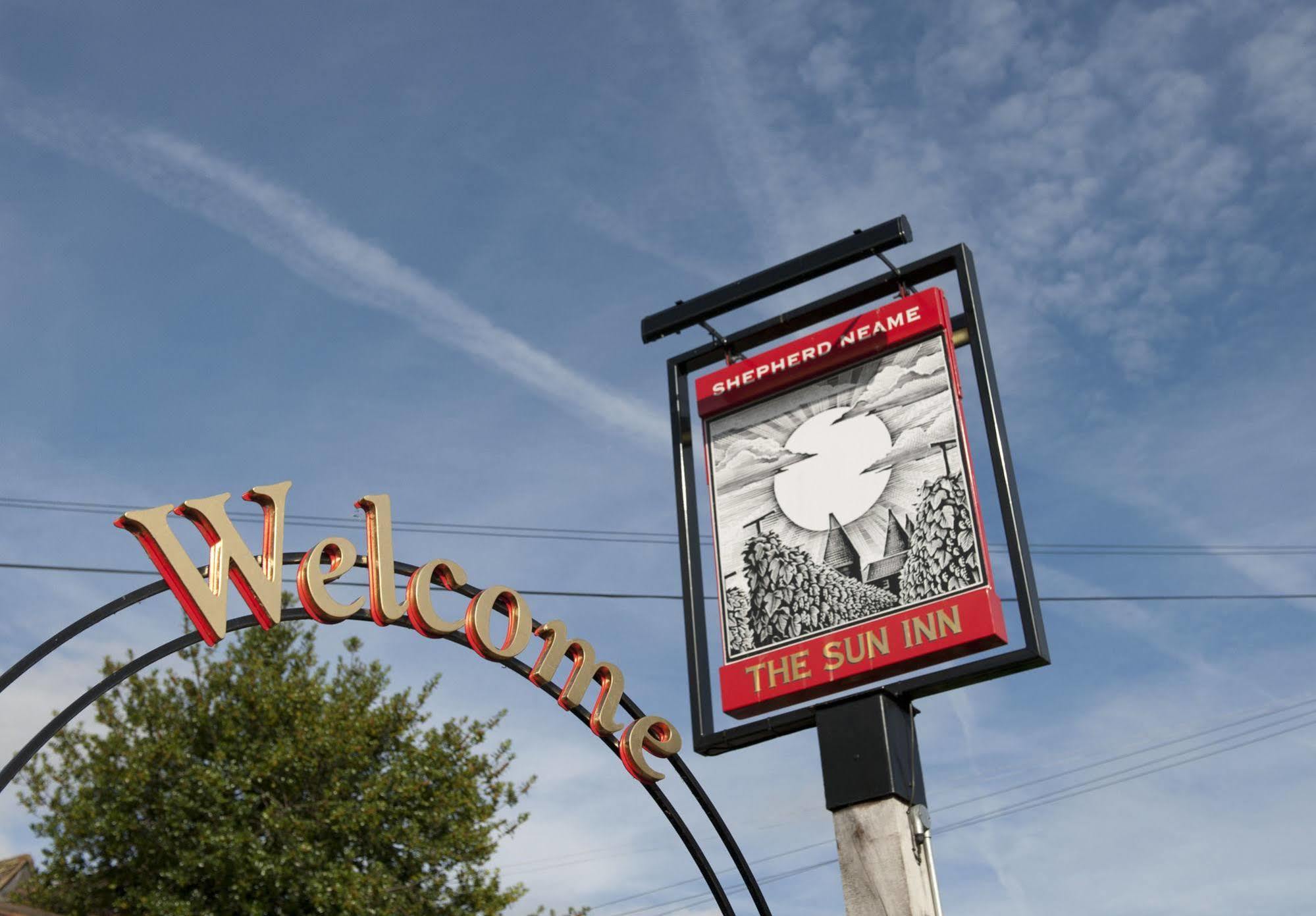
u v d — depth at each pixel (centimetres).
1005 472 1242
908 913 1096
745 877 1385
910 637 1220
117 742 2134
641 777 1345
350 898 2039
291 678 2294
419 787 2217
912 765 1191
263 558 1273
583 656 1388
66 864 2081
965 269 1349
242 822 2095
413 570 1356
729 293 1447
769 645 1298
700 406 1451
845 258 1389
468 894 2191
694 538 1394
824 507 1326
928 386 1316
